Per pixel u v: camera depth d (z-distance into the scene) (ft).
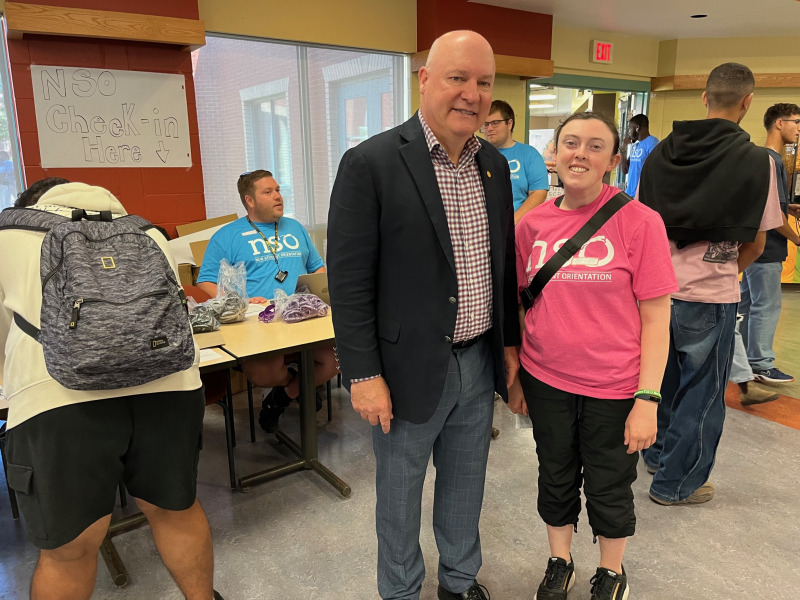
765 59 20.58
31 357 4.08
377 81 15.35
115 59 11.07
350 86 14.93
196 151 12.34
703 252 6.69
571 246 4.85
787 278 20.43
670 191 6.82
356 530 7.14
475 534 5.38
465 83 3.97
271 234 10.49
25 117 10.44
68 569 4.46
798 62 20.38
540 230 5.12
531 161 10.94
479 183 4.58
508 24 16.02
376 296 4.47
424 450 4.77
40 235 4.19
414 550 5.08
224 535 7.06
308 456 8.58
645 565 6.33
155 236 4.75
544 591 5.56
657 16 17.52
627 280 4.74
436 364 4.42
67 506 4.15
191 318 7.68
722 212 6.42
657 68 21.61
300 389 8.36
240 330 8.02
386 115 15.76
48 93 10.57
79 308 3.92
